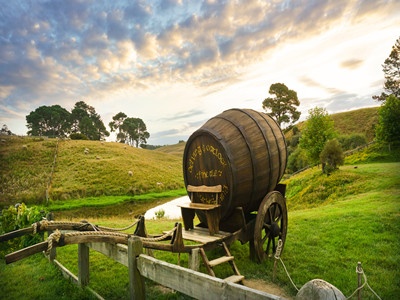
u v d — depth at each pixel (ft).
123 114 456.04
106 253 12.42
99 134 389.39
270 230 19.63
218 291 6.78
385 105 102.99
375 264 17.53
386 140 101.24
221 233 16.76
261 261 18.16
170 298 13.69
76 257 20.33
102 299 12.74
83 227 12.79
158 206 85.35
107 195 106.22
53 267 18.02
